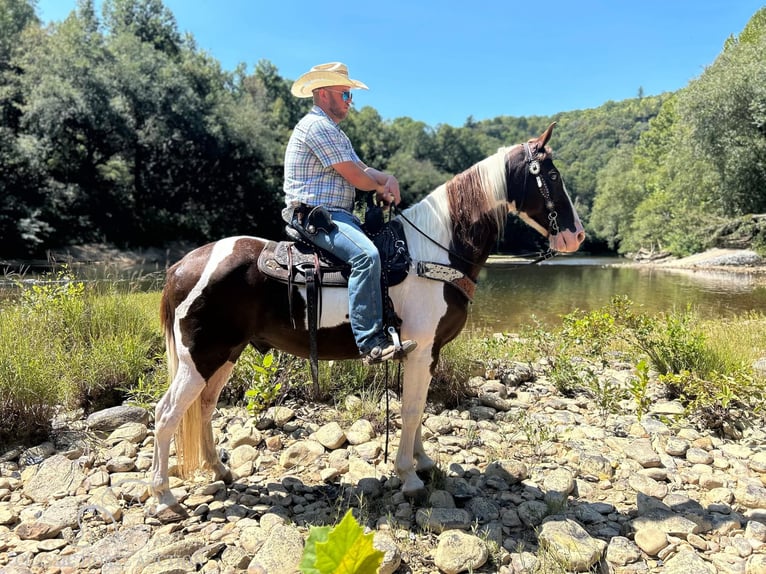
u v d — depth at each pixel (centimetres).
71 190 2842
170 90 3247
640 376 450
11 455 353
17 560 255
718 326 837
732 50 2802
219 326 293
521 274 2700
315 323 291
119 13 4231
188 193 3738
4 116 2706
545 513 300
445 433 418
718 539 284
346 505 306
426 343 302
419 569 257
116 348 470
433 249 310
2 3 3044
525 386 539
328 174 299
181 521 290
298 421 427
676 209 3591
